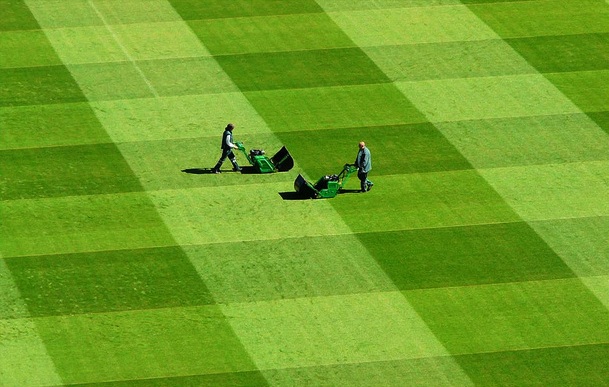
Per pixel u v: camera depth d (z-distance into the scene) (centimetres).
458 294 13138
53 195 14662
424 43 18275
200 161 15412
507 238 14050
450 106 16738
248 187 14912
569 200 14800
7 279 13225
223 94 16900
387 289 13175
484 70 17638
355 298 13050
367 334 12562
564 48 18250
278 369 12069
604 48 18275
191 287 13162
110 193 14712
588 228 14275
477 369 12112
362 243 13900
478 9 19275
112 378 11912
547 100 16950
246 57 17812
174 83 17125
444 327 12669
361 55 17925
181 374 11975
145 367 12056
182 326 12594
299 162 15450
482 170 15362
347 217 14362
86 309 12800
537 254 13800
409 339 12494
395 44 18238
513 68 17712
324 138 15962
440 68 17650
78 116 16300
